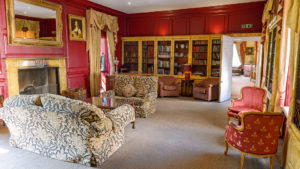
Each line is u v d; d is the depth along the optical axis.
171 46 7.88
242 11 7.05
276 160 3.02
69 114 2.48
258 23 6.88
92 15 6.66
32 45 4.86
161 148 3.34
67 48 6.04
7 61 4.37
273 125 2.52
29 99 2.65
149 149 3.30
